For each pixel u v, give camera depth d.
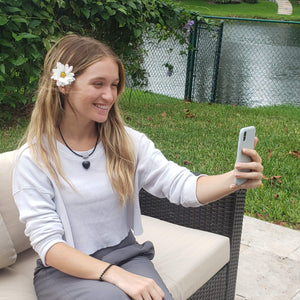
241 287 2.64
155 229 2.28
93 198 1.65
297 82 10.80
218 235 2.25
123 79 1.74
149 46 9.12
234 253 2.33
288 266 2.86
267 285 2.67
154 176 1.82
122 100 7.17
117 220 1.73
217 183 1.71
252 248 3.04
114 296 1.45
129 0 5.21
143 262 1.71
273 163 4.46
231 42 16.31
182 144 5.10
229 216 2.25
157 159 1.83
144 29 5.76
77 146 1.69
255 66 12.66
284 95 9.31
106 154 1.72
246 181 1.66
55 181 1.62
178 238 2.19
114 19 5.52
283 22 6.62
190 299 1.97
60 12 4.87
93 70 1.60
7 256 1.80
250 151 1.59
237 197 2.22
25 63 4.45
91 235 1.68
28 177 1.61
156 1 5.99
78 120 1.67
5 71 4.54
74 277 1.58
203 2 30.38
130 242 1.80
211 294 2.18
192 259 2.01
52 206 1.62
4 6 4.23
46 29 4.48
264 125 6.10
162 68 9.54
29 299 1.69
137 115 6.36
